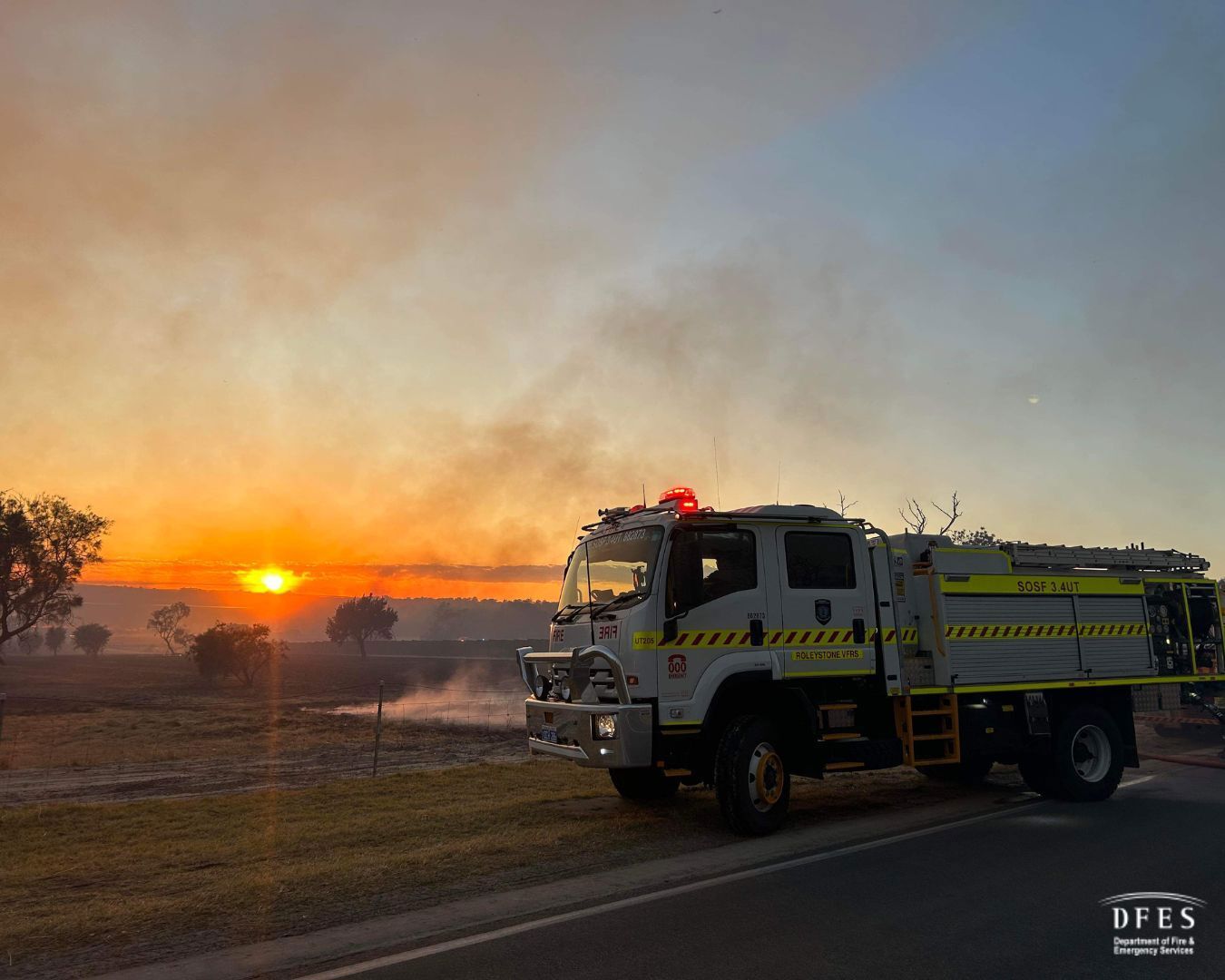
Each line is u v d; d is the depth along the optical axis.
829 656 8.69
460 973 4.66
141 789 14.73
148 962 4.92
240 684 67.50
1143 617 11.21
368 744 25.47
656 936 5.21
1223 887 6.23
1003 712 9.62
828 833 8.25
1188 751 14.66
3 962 4.95
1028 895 6.04
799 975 4.57
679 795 10.38
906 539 9.82
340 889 6.31
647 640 7.76
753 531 8.53
